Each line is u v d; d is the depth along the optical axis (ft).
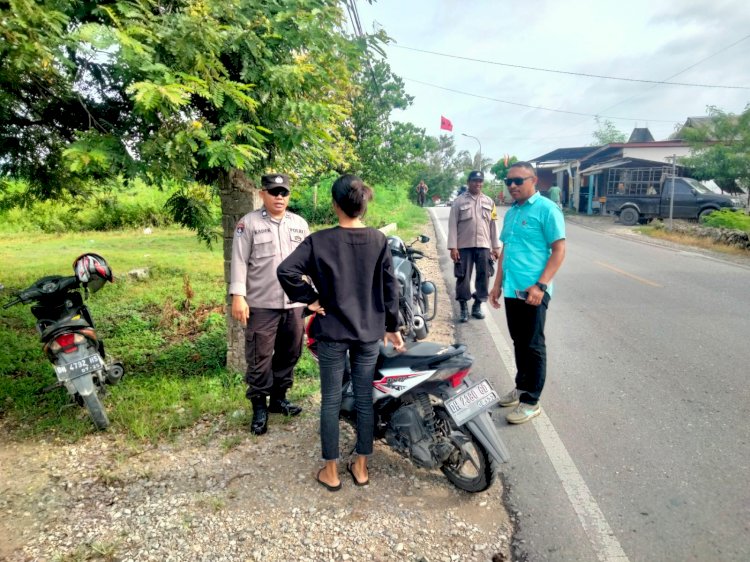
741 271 32.58
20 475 10.36
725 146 65.31
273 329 11.96
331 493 9.80
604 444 11.53
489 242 21.31
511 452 11.30
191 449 11.28
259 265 11.77
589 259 37.76
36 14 8.55
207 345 17.54
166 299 23.93
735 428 12.12
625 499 9.57
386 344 10.39
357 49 12.75
